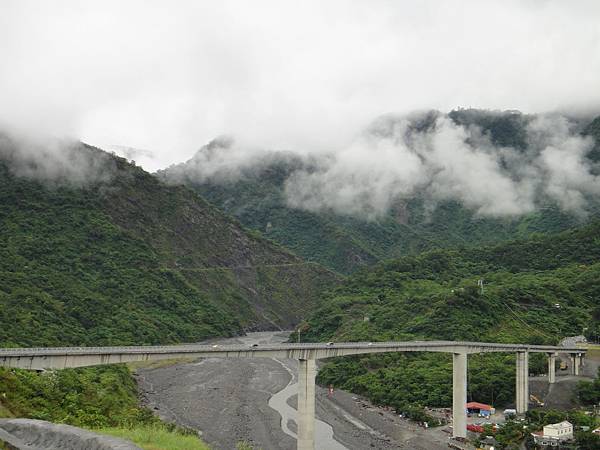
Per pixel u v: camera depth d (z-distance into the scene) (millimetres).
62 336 196250
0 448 51125
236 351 106375
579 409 148500
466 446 127562
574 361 172250
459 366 139000
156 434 70438
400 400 161625
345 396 177125
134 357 96812
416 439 132875
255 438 128125
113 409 109000
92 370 157125
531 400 156500
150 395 166875
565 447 118688
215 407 155500
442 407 157875
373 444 128625
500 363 177125
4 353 82562
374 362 197000
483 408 151375
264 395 173375
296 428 137750
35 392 94062
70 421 85312
